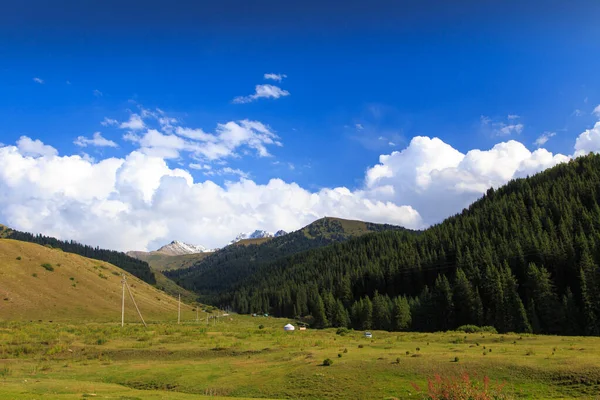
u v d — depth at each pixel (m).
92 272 188.25
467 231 188.12
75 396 32.34
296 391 38.44
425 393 33.56
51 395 32.41
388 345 65.19
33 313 130.38
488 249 144.50
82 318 136.62
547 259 125.81
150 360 58.16
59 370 51.66
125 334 80.12
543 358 41.22
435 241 195.50
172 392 39.84
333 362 45.22
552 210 167.12
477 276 129.00
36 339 69.94
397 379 38.81
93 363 56.22
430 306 126.12
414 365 41.75
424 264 168.62
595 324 93.38
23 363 55.31
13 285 141.75
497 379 36.94
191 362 55.44
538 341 64.88
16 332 76.50
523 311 101.50
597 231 130.12
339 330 102.75
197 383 43.41
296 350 58.16
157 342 70.75
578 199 163.62
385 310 133.88
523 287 123.50
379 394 35.88
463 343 68.00
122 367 53.12
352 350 57.44
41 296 142.75
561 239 134.25
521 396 33.00
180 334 82.25
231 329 100.38
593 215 143.25
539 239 136.12
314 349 58.84
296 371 43.34
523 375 37.03
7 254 159.25
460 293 121.88
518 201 193.12
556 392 33.47
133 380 46.16
